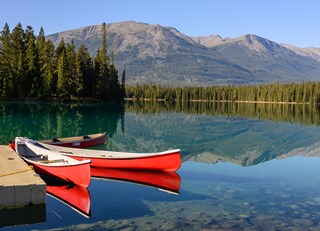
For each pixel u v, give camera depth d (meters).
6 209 13.02
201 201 15.33
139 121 58.81
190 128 52.09
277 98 168.25
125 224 12.42
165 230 11.99
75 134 37.25
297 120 69.50
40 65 85.12
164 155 19.48
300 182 19.50
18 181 13.60
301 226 12.74
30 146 21.25
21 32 88.50
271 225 12.75
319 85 151.25
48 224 12.32
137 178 18.88
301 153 31.38
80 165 15.90
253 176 20.86
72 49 94.00
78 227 12.10
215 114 85.81
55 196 15.34
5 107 66.31
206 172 21.58
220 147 34.41
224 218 13.29
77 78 90.88
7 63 81.81
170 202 15.06
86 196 15.52
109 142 34.53
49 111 62.69
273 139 41.69
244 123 62.03
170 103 156.62
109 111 74.19
